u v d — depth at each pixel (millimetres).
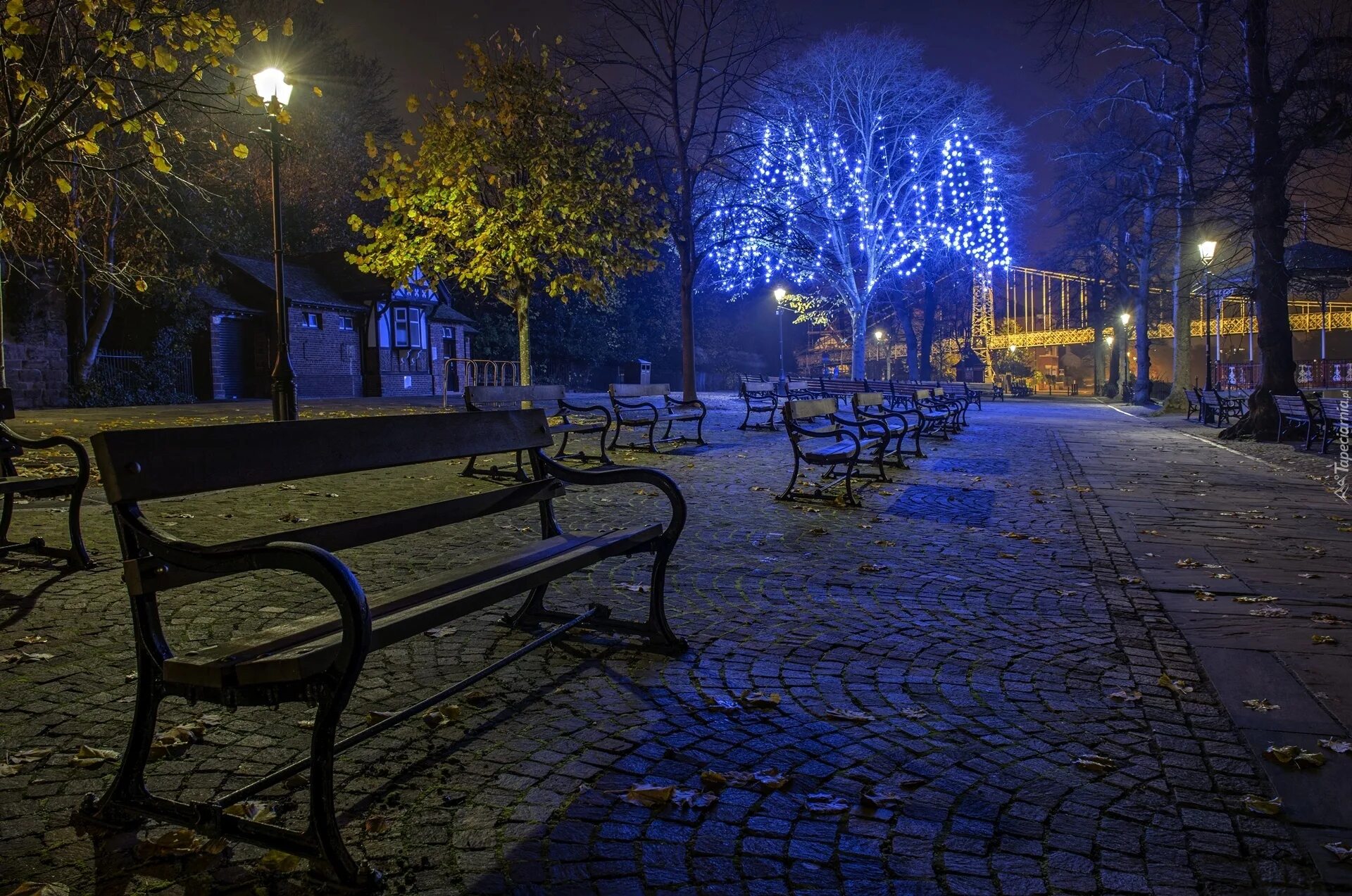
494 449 4215
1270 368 18609
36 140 9344
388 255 13719
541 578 3488
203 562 2482
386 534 3221
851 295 38875
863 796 2805
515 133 13812
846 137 37656
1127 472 12492
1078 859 2482
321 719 2332
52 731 3264
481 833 2594
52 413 22078
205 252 30109
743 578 5758
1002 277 55719
